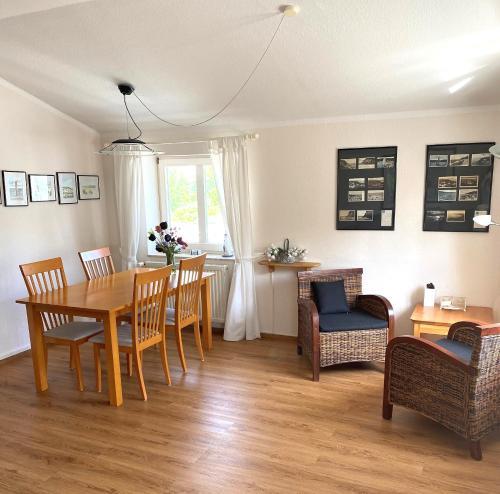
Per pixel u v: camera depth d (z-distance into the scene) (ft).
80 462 8.07
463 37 8.75
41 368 10.90
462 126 11.97
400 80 10.72
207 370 12.16
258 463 7.97
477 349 7.51
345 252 13.58
